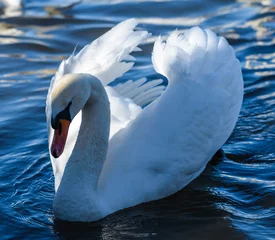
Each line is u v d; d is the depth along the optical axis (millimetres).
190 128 11742
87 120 10977
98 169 11062
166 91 11914
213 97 12039
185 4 22484
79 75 10414
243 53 18312
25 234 10695
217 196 11859
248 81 16578
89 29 20594
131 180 11367
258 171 12773
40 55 18984
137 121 11766
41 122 15078
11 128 14750
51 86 12422
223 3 22609
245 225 10789
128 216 11156
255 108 15312
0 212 11375
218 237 10461
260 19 20859
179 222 10984
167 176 11633
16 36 20297
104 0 23281
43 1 23547
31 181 12578
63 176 11000
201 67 12180
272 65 17453
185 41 12531
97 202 10977
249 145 13812
